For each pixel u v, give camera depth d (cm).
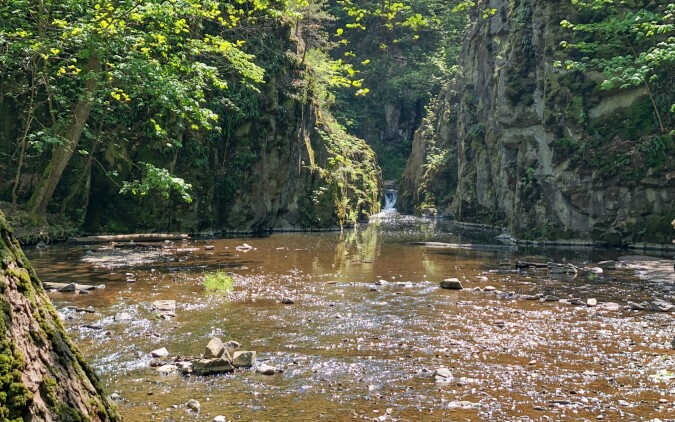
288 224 3034
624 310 1109
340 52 6191
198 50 1931
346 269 1631
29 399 287
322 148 3359
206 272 1506
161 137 2380
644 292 1305
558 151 2447
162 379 698
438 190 4519
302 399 638
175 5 1692
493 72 3562
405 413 598
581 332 936
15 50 1759
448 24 5716
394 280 1450
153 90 1786
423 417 587
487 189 3503
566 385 684
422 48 6369
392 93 6272
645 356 803
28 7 1861
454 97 4753
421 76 5906
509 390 667
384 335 911
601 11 2480
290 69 3061
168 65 1953
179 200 2550
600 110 2403
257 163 2828
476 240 2611
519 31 2802
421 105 6425
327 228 3127
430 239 2639
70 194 2248
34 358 306
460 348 841
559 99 2478
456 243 2452
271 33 2986
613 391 664
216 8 1967
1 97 2216
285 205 3019
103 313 1021
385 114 6319
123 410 598
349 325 973
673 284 1412
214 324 966
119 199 2433
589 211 2389
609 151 2339
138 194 2447
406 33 6266
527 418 584
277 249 2117
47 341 323
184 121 2544
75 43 1742
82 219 2314
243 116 2739
